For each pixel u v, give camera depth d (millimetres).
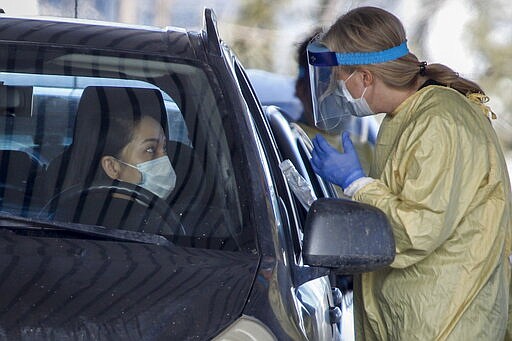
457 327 12578
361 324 13805
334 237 10344
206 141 11516
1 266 9609
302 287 10836
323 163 12656
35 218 10875
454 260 12523
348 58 12508
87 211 11016
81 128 11531
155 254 10156
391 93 12648
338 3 46688
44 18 12695
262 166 11344
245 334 9039
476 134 12367
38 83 11695
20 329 8727
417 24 47938
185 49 12320
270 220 10781
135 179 11305
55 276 9523
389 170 12430
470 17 48062
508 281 13477
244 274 9945
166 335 8867
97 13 42250
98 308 9086
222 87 11922
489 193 12570
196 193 11156
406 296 12672
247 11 46750
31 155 11383
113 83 11797
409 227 11914
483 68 47906
